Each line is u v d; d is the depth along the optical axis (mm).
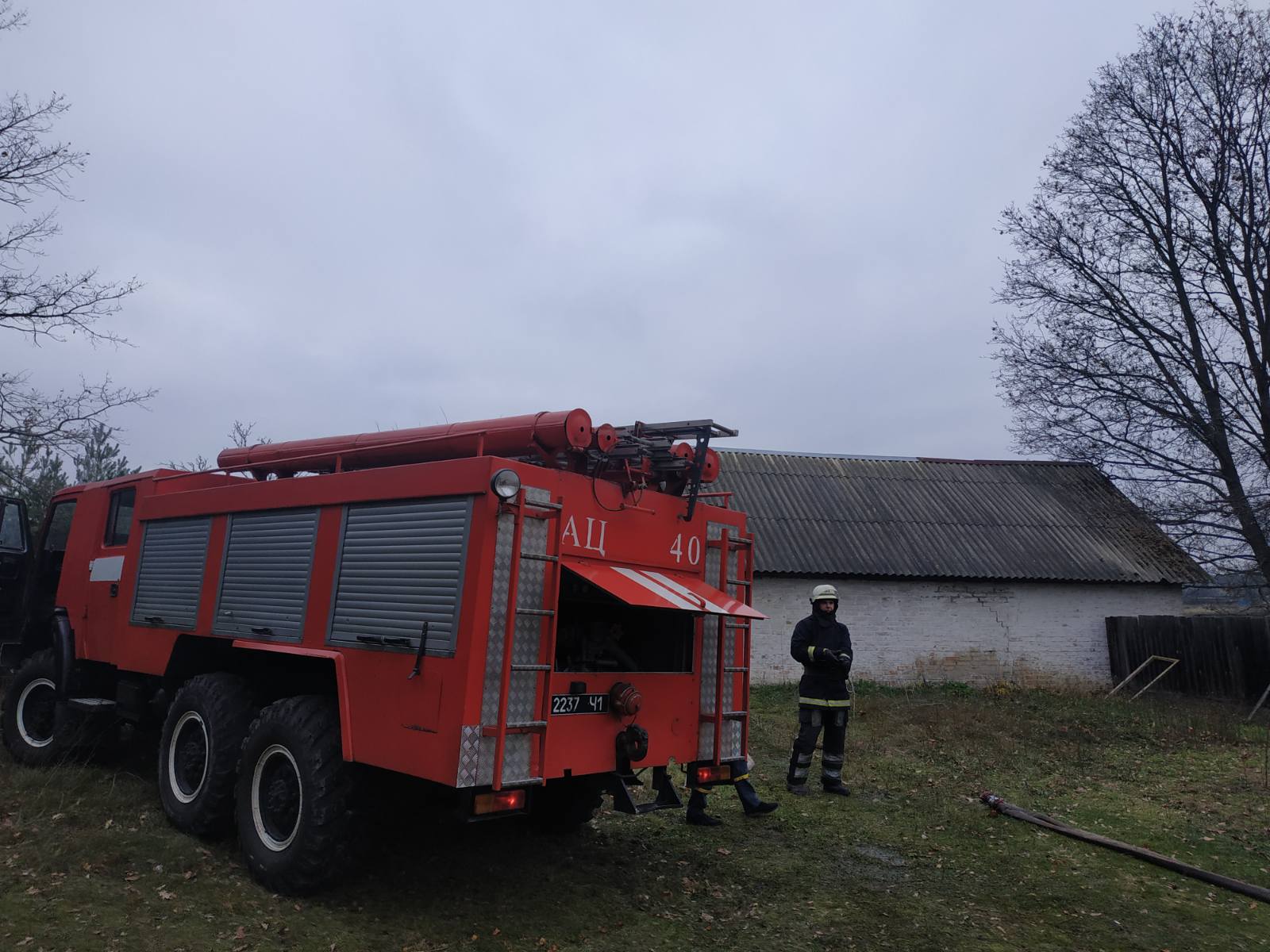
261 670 5438
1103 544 17359
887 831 6363
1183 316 18688
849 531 16781
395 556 4379
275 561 5164
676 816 6555
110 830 5297
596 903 4688
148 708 6371
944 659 15680
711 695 5234
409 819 5840
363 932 4125
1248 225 17953
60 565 7930
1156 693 15234
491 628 3951
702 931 4398
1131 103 19109
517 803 3994
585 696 4398
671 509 5113
